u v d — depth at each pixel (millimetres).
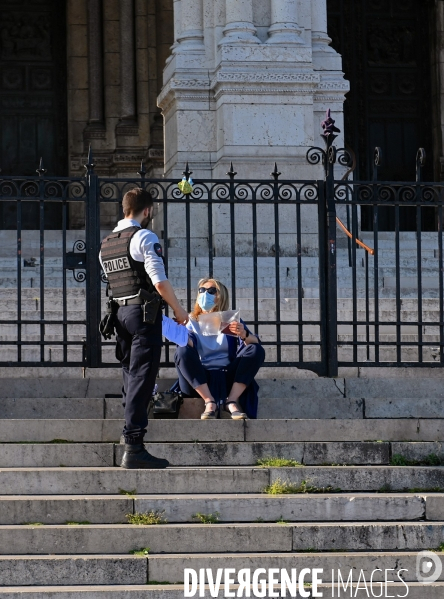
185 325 8391
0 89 25484
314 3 17797
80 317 11320
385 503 7777
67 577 7109
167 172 17953
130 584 7121
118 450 8336
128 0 25109
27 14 25641
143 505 7652
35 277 13523
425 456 8539
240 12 17016
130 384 8141
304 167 16719
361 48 25750
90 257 10133
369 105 25688
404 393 10078
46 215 25016
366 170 25594
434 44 25766
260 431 8781
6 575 7090
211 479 7988
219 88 16828
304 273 14445
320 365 10312
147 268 8195
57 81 25609
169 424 8711
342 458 8484
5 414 9297
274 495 7875
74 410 9352
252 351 9133
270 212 16297
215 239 16484
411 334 11500
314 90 16922
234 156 16625
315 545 7473
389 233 17516
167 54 25125
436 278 14023
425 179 25781
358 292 13062
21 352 10586
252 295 12805
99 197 10211
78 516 7605
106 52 25234
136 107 25047
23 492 7906
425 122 25828
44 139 25547
